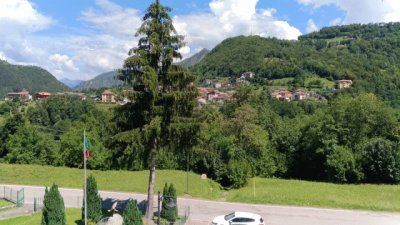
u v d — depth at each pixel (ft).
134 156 108.17
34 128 257.14
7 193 143.84
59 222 89.76
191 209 126.21
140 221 83.66
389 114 227.61
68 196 142.61
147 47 105.81
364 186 180.24
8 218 107.55
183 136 107.76
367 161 201.57
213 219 104.47
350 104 224.94
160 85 107.34
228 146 201.67
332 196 149.48
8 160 244.22
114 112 107.24
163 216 108.27
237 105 289.33
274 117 292.40
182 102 105.60
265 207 130.41
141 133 102.37
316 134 228.43
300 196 148.05
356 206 130.00
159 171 191.21
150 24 103.45
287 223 109.81
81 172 184.44
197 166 205.67
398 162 195.93
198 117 107.76
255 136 232.53
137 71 103.76
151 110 104.12
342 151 206.28
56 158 237.04
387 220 113.39
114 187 157.38
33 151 248.73
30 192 147.54
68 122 377.91
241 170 181.47
